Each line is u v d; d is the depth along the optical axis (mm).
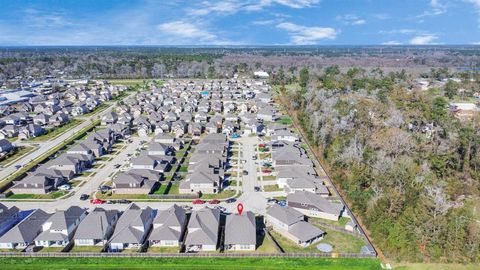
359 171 88750
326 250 64625
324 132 115875
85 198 83938
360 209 76438
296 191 82500
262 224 73312
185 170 101500
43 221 69875
